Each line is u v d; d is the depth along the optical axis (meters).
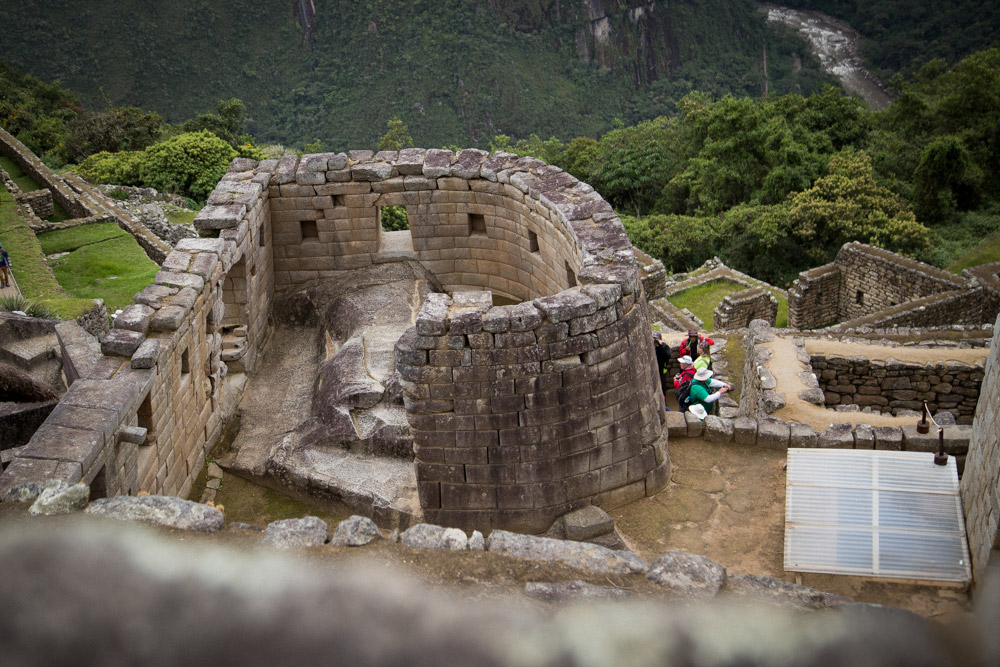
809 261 46.97
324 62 155.88
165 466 12.62
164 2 154.50
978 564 9.28
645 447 12.19
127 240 38.50
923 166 52.75
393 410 14.03
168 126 80.56
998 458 8.96
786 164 55.59
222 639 6.84
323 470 13.34
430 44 153.38
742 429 13.39
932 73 75.06
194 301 13.79
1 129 55.91
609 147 73.81
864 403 17.19
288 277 19.09
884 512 10.42
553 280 16.52
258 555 7.70
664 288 36.25
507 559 7.93
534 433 11.46
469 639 6.76
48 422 10.59
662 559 8.02
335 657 6.67
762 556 11.09
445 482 11.72
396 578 7.42
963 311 31.53
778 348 17.00
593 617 6.94
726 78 155.50
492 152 18.23
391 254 19.02
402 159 18.42
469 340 10.97
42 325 19.84
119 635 6.86
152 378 12.01
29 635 6.88
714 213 59.06
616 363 11.62
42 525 8.02
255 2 157.50
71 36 149.38
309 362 17.31
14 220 37.91
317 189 18.31
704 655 6.63
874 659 6.62
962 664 6.62
